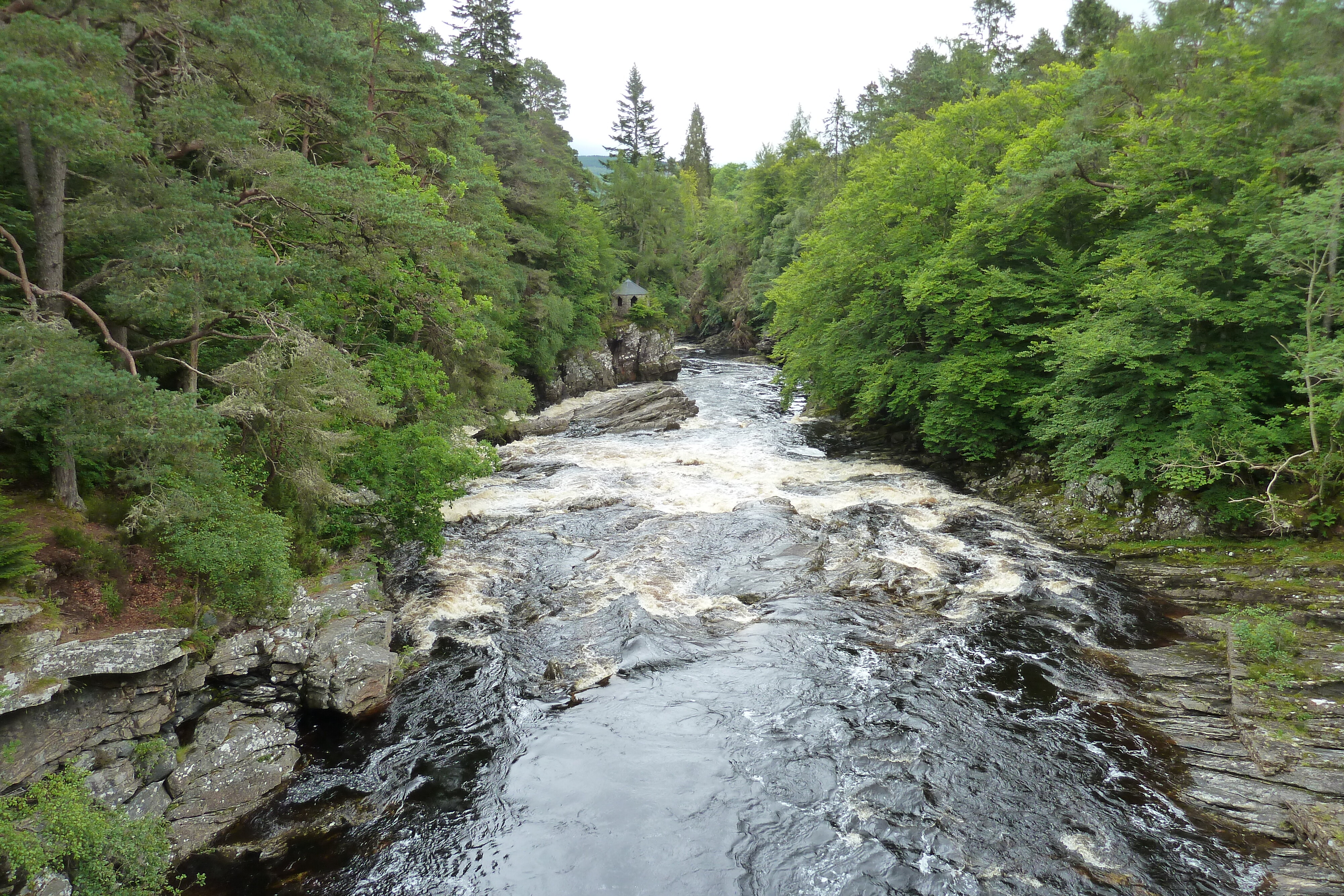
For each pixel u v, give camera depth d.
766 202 78.81
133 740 10.92
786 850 10.64
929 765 12.44
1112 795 11.68
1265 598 17.62
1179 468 20.47
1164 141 22.22
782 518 24.55
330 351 15.45
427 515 19.92
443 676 15.36
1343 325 18.81
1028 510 25.56
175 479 13.08
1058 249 26.73
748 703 14.32
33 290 11.68
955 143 32.66
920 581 19.78
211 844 11.00
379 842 11.04
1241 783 11.72
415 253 23.73
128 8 11.85
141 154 12.72
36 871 8.70
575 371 52.69
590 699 14.56
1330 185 17.11
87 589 11.65
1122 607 18.23
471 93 47.84
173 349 17.05
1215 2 23.70
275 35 15.29
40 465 12.91
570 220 55.53
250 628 13.15
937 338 30.14
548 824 11.30
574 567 20.75
